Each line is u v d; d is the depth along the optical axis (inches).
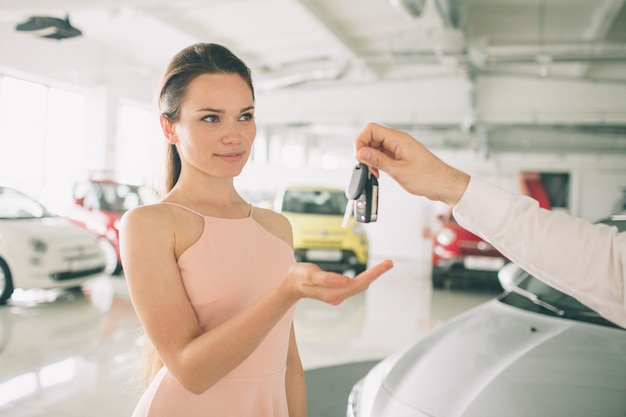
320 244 242.7
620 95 444.5
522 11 335.6
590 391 54.9
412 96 490.3
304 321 194.1
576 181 478.6
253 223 39.4
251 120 38.2
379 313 210.8
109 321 177.9
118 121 443.5
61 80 392.2
